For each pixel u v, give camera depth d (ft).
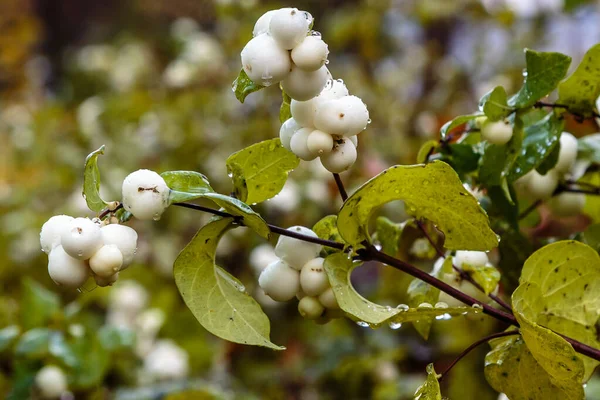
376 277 4.70
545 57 1.99
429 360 3.83
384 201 1.83
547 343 1.79
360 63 6.21
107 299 3.58
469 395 2.97
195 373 3.52
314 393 3.82
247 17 5.24
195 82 5.32
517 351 1.89
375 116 5.12
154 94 5.78
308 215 4.31
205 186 1.82
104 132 5.48
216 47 5.41
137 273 4.33
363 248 1.86
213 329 1.81
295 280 1.87
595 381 2.85
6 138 6.94
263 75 1.74
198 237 1.81
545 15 5.81
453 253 2.04
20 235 4.72
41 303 2.68
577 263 1.90
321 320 1.89
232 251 4.41
